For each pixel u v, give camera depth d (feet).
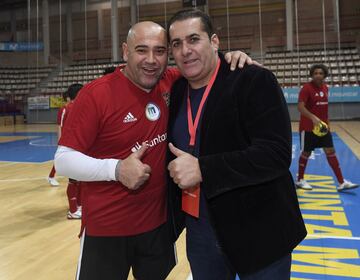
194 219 4.91
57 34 66.08
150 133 5.17
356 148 26.09
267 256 4.28
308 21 54.34
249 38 58.54
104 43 63.93
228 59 4.71
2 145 34.71
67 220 12.89
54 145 34.22
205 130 4.43
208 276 4.96
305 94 14.89
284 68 53.42
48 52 64.85
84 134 4.84
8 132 47.14
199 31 4.41
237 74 4.44
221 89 4.45
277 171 4.07
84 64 63.41
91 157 4.89
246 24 58.65
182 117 4.91
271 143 4.03
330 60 52.34
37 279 8.36
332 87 47.52
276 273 4.46
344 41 53.62
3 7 69.15
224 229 4.35
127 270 5.49
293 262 8.71
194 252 4.98
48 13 65.57
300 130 15.64
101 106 4.88
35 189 17.62
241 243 4.32
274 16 57.52
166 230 5.68
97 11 64.08
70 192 12.94
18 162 25.58
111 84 5.00
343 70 50.72
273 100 4.17
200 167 4.12
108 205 5.19
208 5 59.11
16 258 9.59
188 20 4.41
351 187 15.07
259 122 4.14
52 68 64.08
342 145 27.63
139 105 5.10
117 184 5.16
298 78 51.70
